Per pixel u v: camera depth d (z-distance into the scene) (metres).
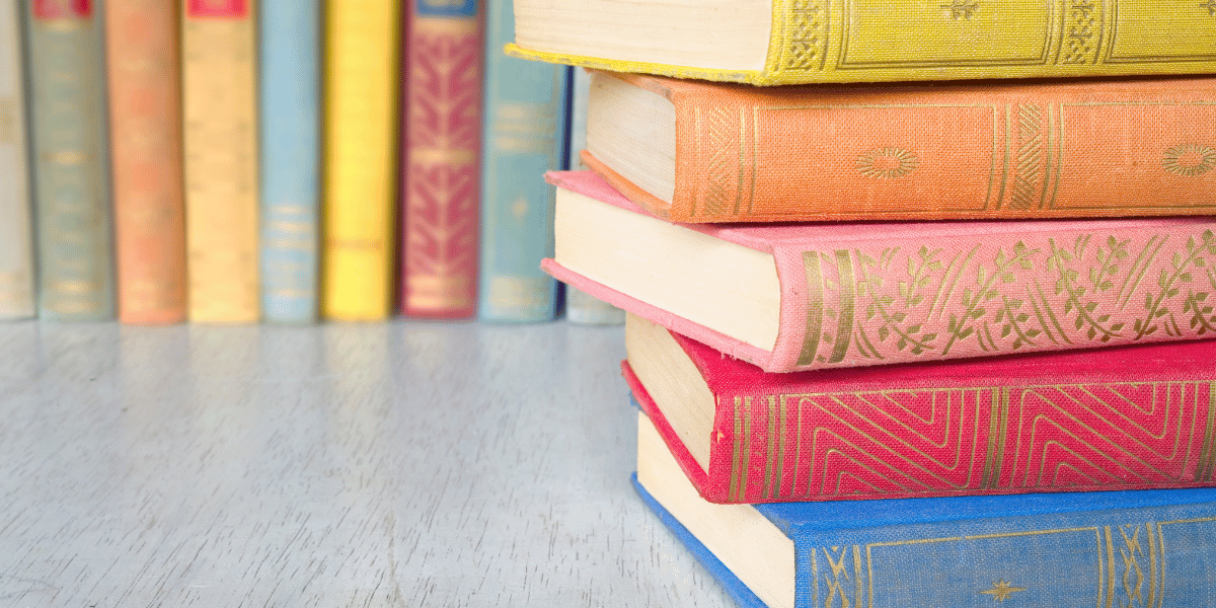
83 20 0.97
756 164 0.74
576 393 0.92
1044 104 0.75
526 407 0.90
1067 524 0.74
